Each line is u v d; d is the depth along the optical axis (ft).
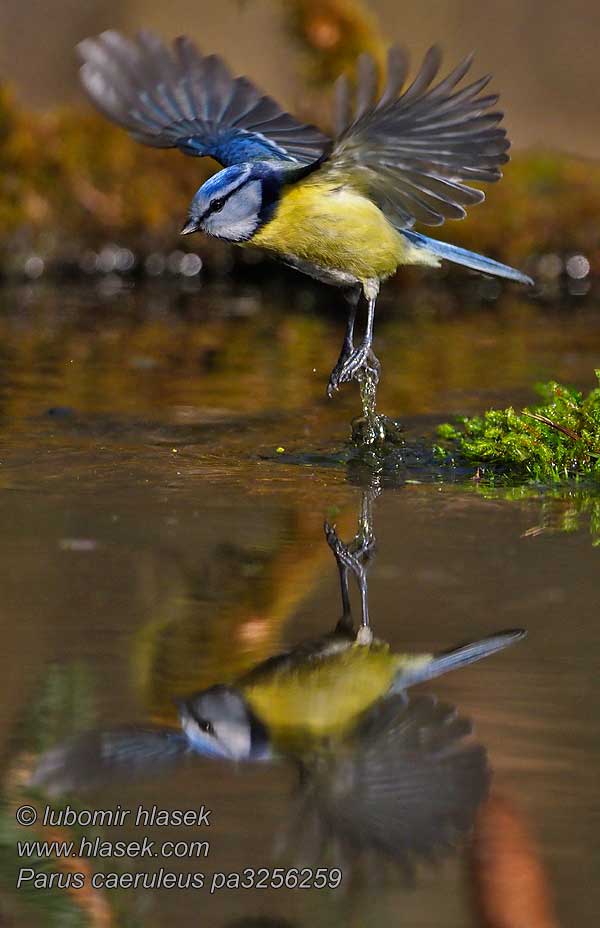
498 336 59.31
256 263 71.46
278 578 28.71
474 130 32.07
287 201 35.99
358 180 35.81
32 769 21.22
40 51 76.95
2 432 41.52
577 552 30.55
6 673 23.68
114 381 49.14
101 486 36.09
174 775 21.44
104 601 27.22
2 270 69.87
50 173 71.46
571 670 24.40
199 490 35.94
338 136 32.37
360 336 59.11
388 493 35.99
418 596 27.78
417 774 20.97
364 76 30.37
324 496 35.50
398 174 35.22
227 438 41.70
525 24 77.71
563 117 77.30
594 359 53.88
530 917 17.71
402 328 61.46
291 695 23.59
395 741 22.20
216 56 37.83
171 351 55.16
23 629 25.66
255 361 53.62
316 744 22.24
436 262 38.45
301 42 67.77
